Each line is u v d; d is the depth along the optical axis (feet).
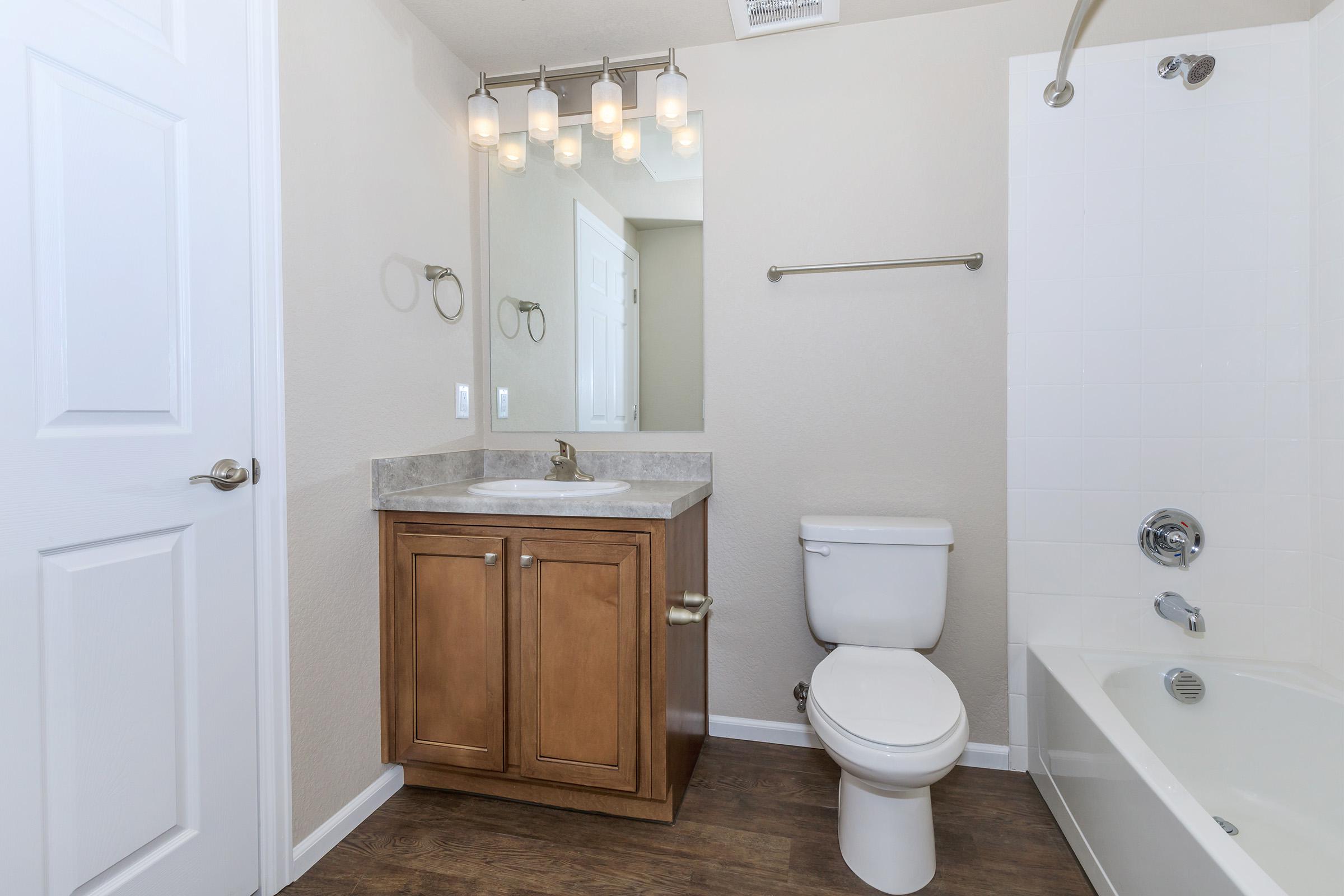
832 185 6.42
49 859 3.22
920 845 4.58
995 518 6.16
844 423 6.47
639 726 5.14
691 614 5.13
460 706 5.43
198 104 3.93
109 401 3.47
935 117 6.17
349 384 5.19
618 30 6.37
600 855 4.91
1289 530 5.58
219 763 4.11
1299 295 5.52
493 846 5.01
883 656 5.50
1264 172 5.56
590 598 5.17
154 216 3.69
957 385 6.21
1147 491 5.85
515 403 7.23
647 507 5.00
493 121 6.55
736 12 6.08
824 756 6.44
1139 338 5.83
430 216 6.31
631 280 6.94
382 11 5.60
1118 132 5.82
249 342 4.32
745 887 4.57
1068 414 5.98
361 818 5.31
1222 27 5.61
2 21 2.99
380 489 5.49
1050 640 6.08
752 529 6.72
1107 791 4.36
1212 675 5.46
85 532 3.37
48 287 3.21
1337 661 5.21
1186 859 3.43
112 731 3.51
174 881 3.83
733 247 6.68
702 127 6.72
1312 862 4.50
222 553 4.14
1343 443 5.13
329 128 4.94
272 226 4.43
